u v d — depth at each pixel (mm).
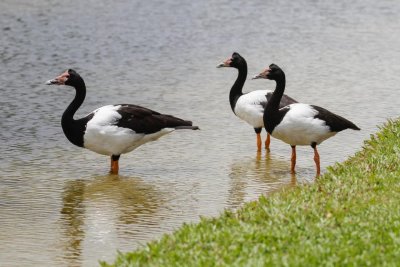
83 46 28188
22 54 26844
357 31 31656
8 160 16969
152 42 29109
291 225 10938
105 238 12719
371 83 23938
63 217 13703
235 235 10672
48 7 34062
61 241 12586
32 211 13984
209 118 20359
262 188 15242
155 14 33594
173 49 28266
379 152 15016
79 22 31641
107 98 22109
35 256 11969
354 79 24406
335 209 11562
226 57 27281
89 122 15945
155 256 10391
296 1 37375
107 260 11805
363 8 36219
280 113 15836
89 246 12383
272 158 17391
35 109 20875
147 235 12828
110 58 26797
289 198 12422
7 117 20094
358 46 29156
